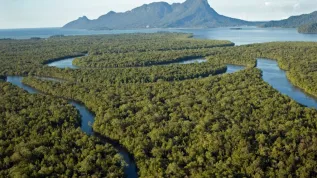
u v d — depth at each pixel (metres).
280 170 104.19
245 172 106.25
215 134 125.06
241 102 162.25
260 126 132.38
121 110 162.50
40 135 134.75
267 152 113.69
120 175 109.69
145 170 110.75
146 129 137.88
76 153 120.38
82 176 106.38
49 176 106.56
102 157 118.69
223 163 109.75
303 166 106.38
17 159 114.56
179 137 128.12
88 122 160.62
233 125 132.25
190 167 109.56
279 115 144.38
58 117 154.75
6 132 137.00
